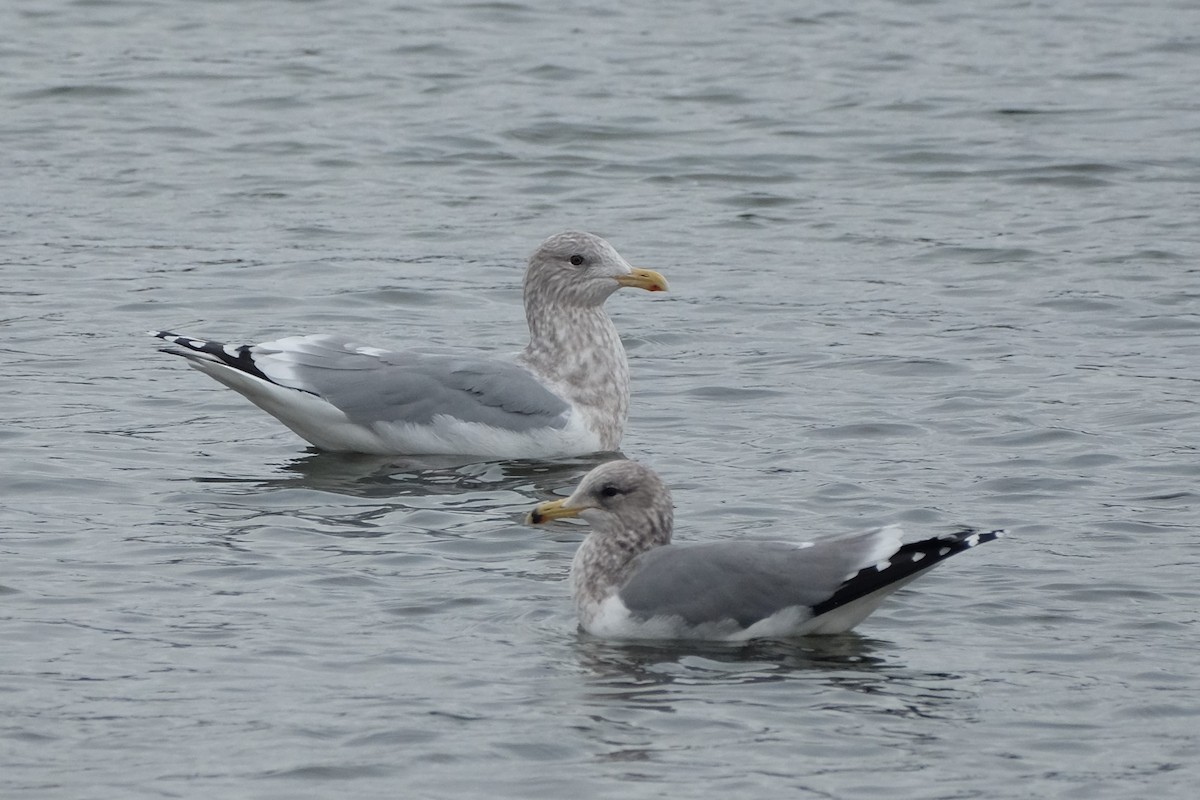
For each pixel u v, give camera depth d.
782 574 11.91
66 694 10.90
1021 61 33.62
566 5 37.50
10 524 13.98
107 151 27.55
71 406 17.34
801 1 38.19
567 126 29.20
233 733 10.42
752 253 23.47
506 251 23.39
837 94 31.33
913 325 20.36
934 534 13.89
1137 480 15.18
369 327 20.16
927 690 11.14
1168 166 27.27
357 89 31.17
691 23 36.25
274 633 11.88
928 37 35.41
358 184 26.34
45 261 22.47
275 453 16.28
